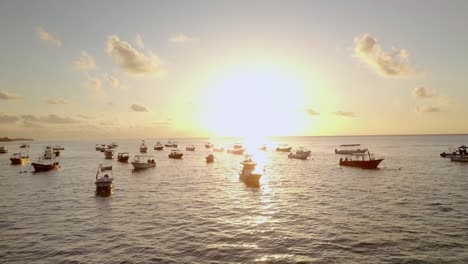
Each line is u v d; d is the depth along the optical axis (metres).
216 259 23.23
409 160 103.50
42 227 32.06
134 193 50.78
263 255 23.84
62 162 116.00
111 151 133.88
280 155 149.88
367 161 82.06
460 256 23.25
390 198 44.09
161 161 116.12
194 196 47.69
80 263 22.91
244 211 37.66
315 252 24.31
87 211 38.62
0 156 154.88
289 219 33.78
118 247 25.95
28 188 56.91
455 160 96.81
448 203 40.16
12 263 23.17
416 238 27.12
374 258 23.06
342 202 42.06
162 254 24.33
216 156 145.12
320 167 89.19
